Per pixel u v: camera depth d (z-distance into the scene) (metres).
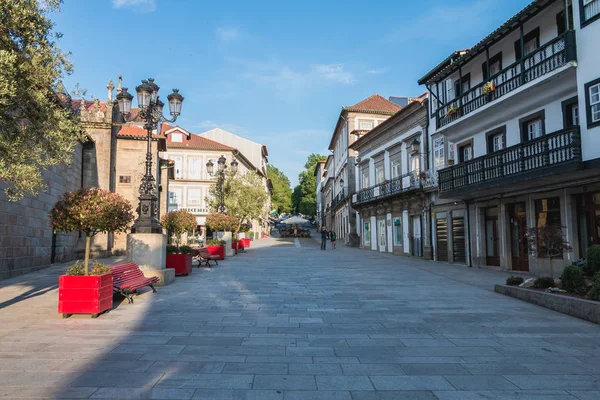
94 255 23.20
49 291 11.01
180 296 10.12
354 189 39.34
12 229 14.43
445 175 19.12
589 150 11.77
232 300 9.59
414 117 25.73
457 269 17.97
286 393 4.16
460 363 5.16
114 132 26.02
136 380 4.47
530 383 4.49
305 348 5.76
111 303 8.28
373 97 42.38
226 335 6.44
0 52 5.49
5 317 7.65
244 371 4.79
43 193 17.14
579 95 12.21
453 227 21.31
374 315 8.06
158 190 27.31
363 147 35.47
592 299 7.99
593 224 13.23
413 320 7.64
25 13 5.97
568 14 12.71
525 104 15.12
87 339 6.15
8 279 13.69
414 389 4.30
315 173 91.31
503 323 7.45
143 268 11.96
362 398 4.06
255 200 35.91
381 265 19.52
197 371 4.78
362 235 36.34
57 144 6.96
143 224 12.24
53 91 6.73
